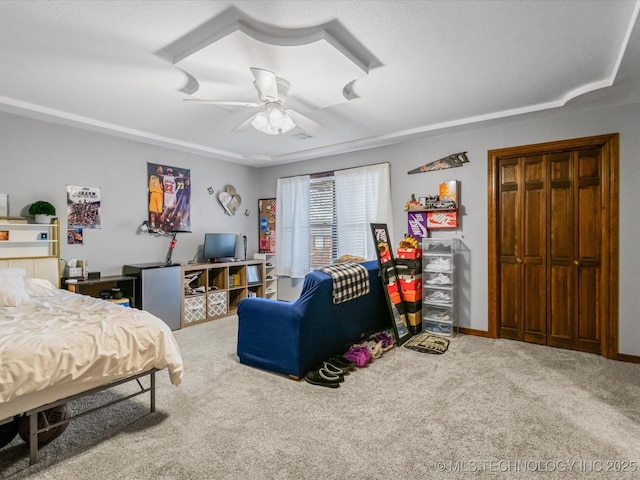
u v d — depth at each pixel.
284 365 2.86
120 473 1.71
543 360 3.23
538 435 2.03
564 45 2.26
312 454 1.86
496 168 3.88
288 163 5.83
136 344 2.06
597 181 3.39
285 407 2.37
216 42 2.10
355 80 2.79
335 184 5.21
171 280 4.37
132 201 4.43
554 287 3.63
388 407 2.36
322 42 2.09
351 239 5.01
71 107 3.38
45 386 1.68
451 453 1.87
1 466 1.76
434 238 4.29
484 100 3.22
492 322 3.93
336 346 3.17
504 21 2.00
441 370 3.00
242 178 5.93
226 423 2.17
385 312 4.03
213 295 4.92
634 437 2.00
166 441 1.98
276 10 1.89
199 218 5.24
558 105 3.25
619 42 2.22
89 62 2.46
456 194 4.05
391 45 2.26
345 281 3.11
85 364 1.82
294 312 2.80
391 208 4.66
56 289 3.26
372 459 1.82
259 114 2.62
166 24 2.01
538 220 3.71
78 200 3.93
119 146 4.29
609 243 3.26
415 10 1.90
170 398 2.51
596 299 3.41
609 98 3.05
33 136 3.58
